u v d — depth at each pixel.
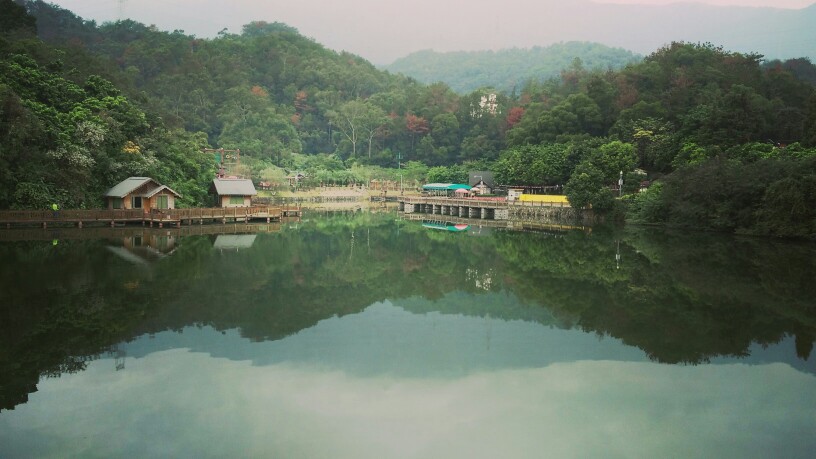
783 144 74.56
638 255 41.12
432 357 18.34
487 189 104.88
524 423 13.79
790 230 49.16
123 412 13.94
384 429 13.37
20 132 47.34
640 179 72.56
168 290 26.88
